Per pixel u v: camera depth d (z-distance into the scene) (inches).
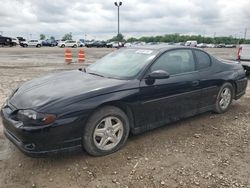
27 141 136.9
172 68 190.7
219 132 195.9
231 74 233.9
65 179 136.2
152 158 156.7
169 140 180.5
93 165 148.5
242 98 291.7
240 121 219.0
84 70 200.2
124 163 150.9
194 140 181.5
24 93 157.9
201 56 215.3
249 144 177.5
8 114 148.7
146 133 190.4
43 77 186.7
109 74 181.2
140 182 134.3
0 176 138.3
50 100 143.0
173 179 137.1
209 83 213.2
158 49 193.6
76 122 143.5
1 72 498.0
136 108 167.9
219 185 132.9
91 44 2453.2
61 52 1360.7
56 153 141.9
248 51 422.6
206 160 155.9
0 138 180.2
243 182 135.8
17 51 1417.3
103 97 152.7
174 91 186.4
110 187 130.4
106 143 159.0
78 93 149.4
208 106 219.8
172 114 190.5
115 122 162.6
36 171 142.6
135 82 167.8
